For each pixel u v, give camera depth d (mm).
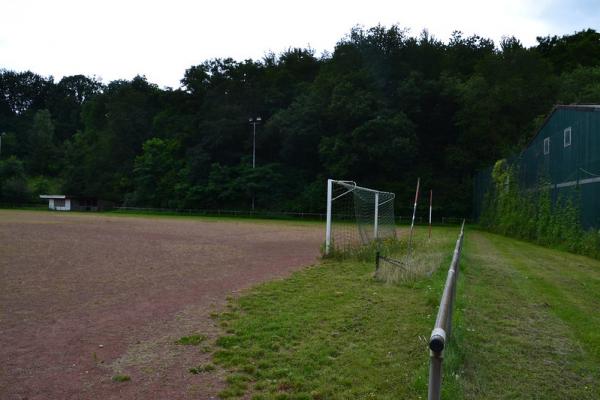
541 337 6234
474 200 48625
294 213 56375
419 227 39938
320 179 56438
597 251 16516
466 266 12555
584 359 5441
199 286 9586
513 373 4988
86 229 26625
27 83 127500
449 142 59938
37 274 10883
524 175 28531
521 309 7746
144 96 85250
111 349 5617
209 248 17359
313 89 61562
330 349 5535
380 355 5367
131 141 79875
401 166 56094
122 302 8078
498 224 32781
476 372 4961
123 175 77312
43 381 4672
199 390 4480
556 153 22812
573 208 20078
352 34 66125
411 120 58781
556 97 55000
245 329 6363
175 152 72250
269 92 68000
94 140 90500
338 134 55781
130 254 14945
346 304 7867
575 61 65188
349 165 53844
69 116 123812
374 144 52469
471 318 7020
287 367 5012
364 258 14062
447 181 55438
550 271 12398
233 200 63344
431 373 2564
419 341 5859
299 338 6008
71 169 81500
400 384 4586
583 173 19516
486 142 55469
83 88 134750
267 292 8914
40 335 6160
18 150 103750
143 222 37312
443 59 65562
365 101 54688
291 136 59375
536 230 24219
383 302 8031
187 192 64188
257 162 64812
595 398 4457
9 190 75750
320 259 14305
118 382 4660
